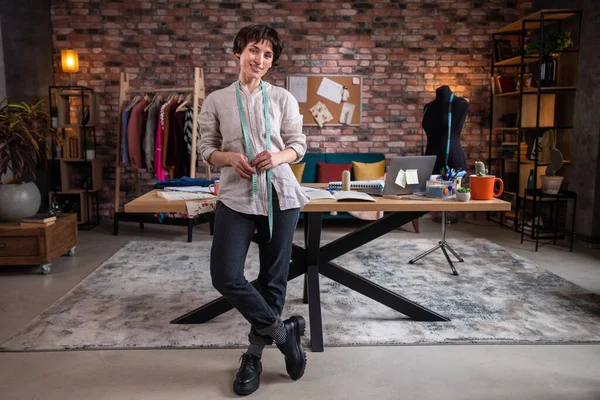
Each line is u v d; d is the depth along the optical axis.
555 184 4.80
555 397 2.12
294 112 2.11
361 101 6.48
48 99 6.13
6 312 3.13
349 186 2.75
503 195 6.35
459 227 6.02
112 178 6.51
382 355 2.52
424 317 2.94
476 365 2.41
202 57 6.34
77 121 6.13
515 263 4.27
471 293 3.47
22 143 4.18
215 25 6.30
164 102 5.82
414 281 3.76
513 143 5.94
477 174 2.59
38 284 3.72
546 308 3.17
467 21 6.42
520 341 2.66
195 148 5.38
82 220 5.97
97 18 6.26
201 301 3.31
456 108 4.28
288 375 2.32
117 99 6.37
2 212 4.08
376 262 4.33
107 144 6.45
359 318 3.00
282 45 2.07
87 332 2.78
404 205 2.41
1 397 2.11
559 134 5.67
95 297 3.38
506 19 6.43
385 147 6.57
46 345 2.61
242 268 2.05
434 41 6.44
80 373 2.33
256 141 2.00
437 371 2.35
